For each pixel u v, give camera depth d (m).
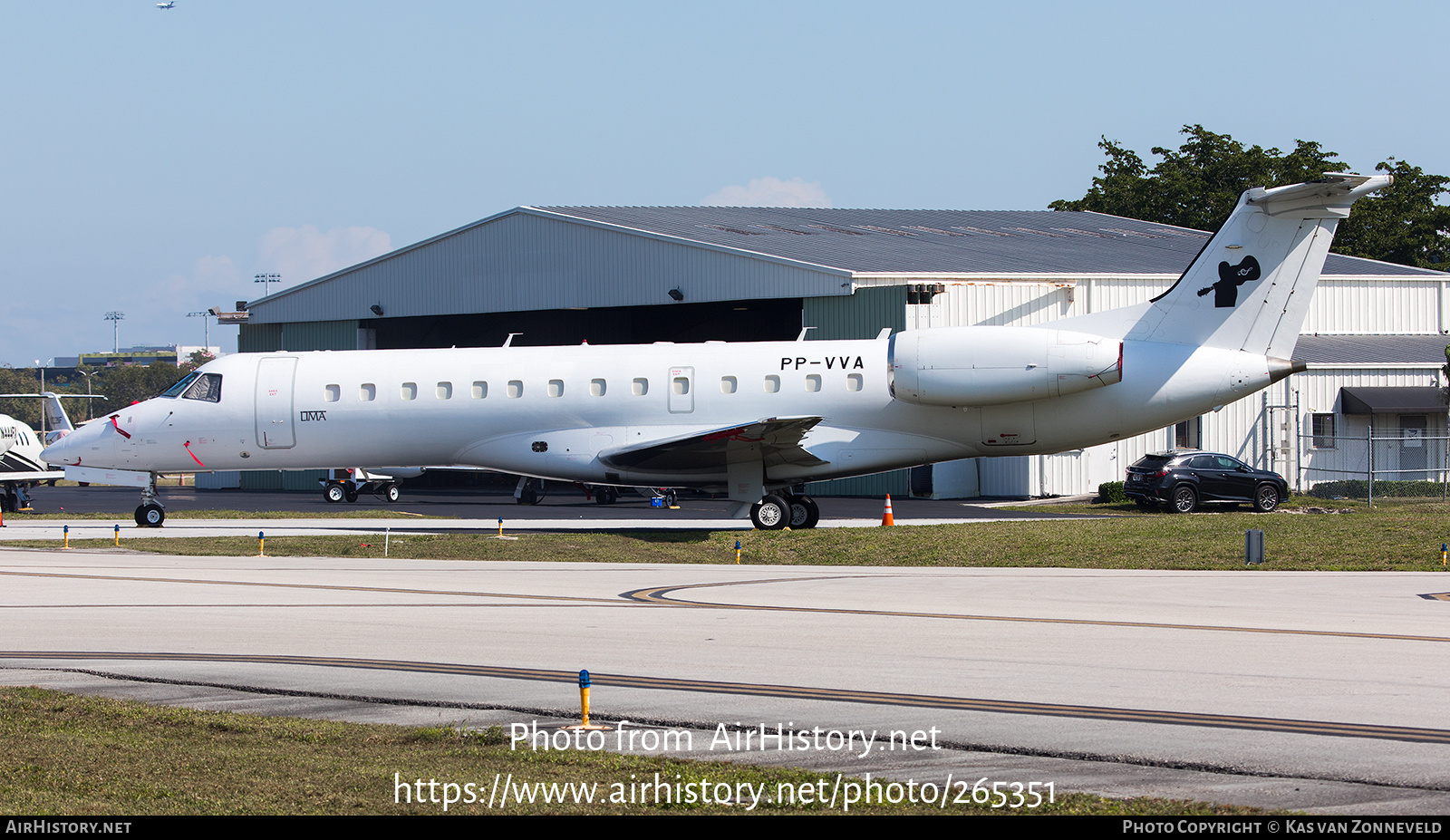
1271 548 49.44
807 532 56.75
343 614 33.66
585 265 103.69
